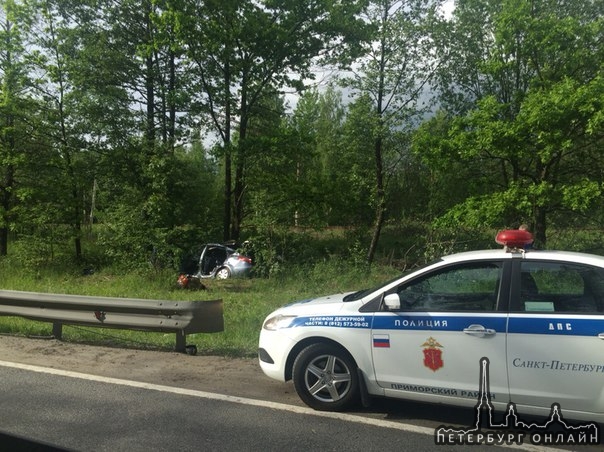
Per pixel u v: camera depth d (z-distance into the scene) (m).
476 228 15.92
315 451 4.39
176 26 19.69
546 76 15.01
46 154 22.06
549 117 12.73
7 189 21.50
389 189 23.53
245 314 10.34
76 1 21.62
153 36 22.16
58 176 21.80
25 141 21.83
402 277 5.21
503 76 16.66
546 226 16.95
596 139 14.19
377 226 22.16
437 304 5.00
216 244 20.08
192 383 6.20
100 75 22.31
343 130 21.45
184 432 4.76
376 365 5.05
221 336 8.48
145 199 19.94
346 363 5.18
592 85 12.54
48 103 21.72
